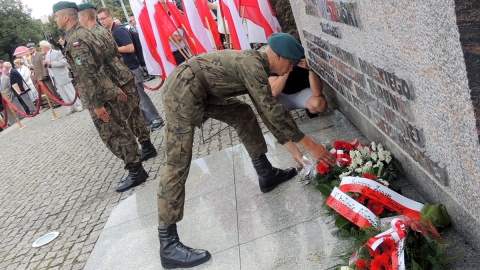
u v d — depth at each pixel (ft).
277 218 11.49
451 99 6.06
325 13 10.85
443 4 5.44
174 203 10.66
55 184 22.03
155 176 18.52
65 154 27.22
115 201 17.30
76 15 16.38
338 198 9.64
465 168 6.38
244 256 10.45
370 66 8.67
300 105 16.98
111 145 17.42
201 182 15.23
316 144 10.96
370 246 7.99
